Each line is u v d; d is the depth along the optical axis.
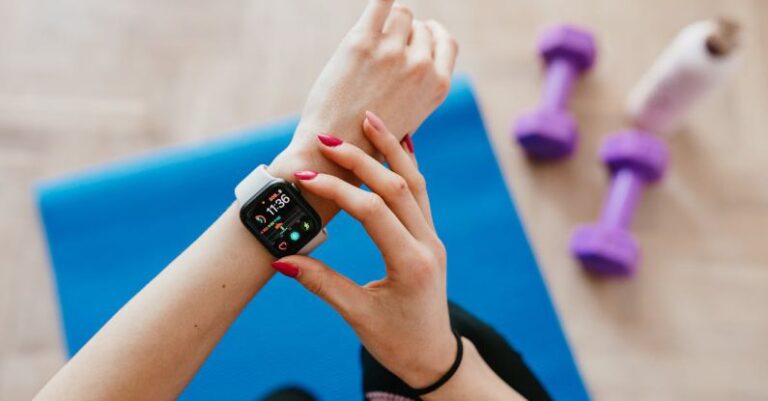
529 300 1.01
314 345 0.98
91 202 1.06
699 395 1.08
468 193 1.06
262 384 0.97
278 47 1.25
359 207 0.54
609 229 1.07
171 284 0.60
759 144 1.19
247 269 0.61
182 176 1.07
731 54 0.98
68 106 1.23
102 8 1.28
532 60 1.23
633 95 1.16
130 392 0.58
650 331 1.10
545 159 1.17
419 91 0.67
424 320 0.60
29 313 1.13
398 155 0.60
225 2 1.28
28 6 1.28
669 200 1.16
